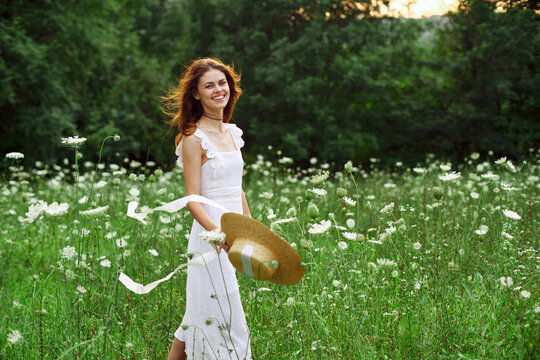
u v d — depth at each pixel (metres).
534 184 6.48
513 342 2.81
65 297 3.54
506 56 16.30
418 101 22.69
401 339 3.04
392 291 3.71
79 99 22.80
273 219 4.57
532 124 18.58
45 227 5.36
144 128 24.08
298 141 20.75
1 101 17.56
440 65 20.42
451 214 4.97
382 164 21.89
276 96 21.22
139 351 3.08
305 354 2.89
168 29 28.38
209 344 2.66
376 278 3.59
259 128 21.48
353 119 23.09
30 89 19.16
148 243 4.63
